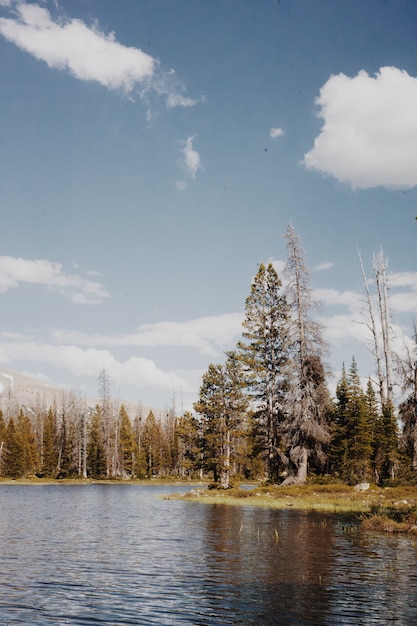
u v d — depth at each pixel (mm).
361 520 26781
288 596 12070
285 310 54000
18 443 101062
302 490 42844
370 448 50750
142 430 125312
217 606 11273
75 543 20109
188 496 48000
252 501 39531
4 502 43969
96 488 75250
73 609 11031
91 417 126938
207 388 62812
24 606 11211
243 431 60125
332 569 14945
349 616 10555
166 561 16266
